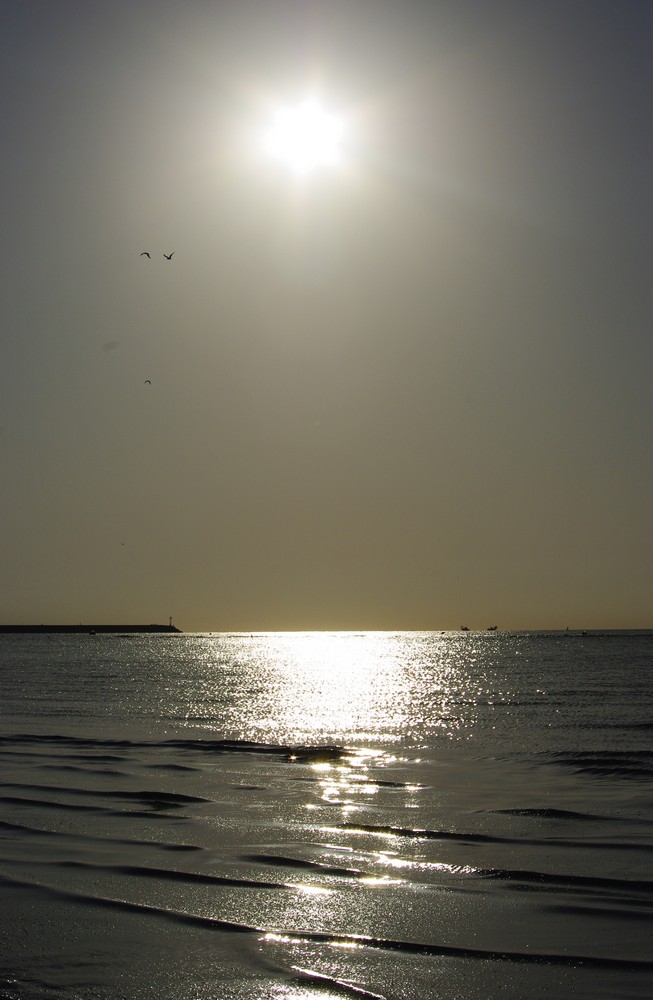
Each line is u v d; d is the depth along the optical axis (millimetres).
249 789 24109
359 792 23797
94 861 16219
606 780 26062
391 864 16188
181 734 37781
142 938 12383
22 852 16875
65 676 85000
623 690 64438
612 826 19469
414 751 32688
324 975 11164
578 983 10906
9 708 49750
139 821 19703
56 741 34594
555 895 14312
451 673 96438
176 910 13516
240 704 55594
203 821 19781
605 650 164750
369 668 116812
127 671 96938
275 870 15711
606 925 12859
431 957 11758
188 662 127625
